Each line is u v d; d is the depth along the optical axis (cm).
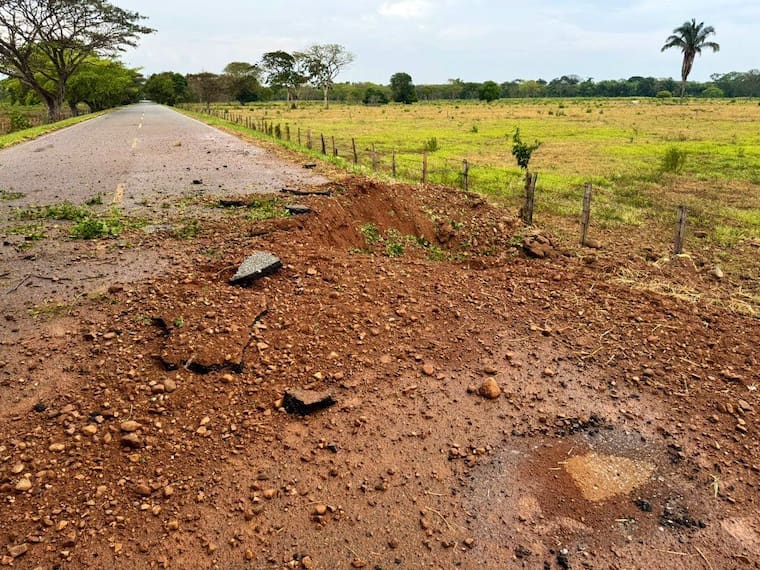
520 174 1667
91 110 6462
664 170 1733
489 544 307
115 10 4091
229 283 579
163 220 823
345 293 581
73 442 366
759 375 478
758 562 301
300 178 1191
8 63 3847
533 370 477
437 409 420
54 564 286
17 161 1490
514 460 372
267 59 9169
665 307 609
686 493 348
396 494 339
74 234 741
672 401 441
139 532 306
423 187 1030
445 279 653
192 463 357
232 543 301
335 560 294
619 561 299
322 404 414
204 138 2167
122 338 477
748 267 824
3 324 498
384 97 9356
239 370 447
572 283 675
